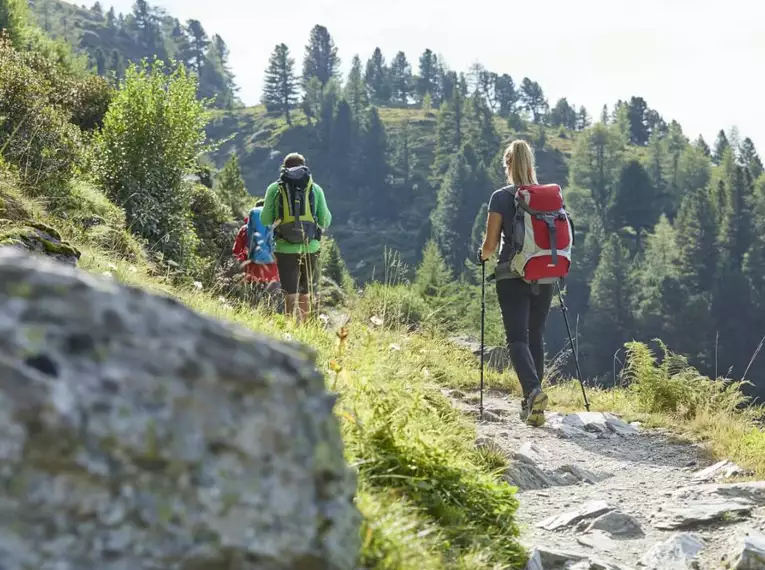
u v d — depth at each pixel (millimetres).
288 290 9258
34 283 1573
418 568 2801
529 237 6645
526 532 4379
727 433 7262
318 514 1856
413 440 4066
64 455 1511
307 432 1877
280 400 1825
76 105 18641
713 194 145375
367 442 3811
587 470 5914
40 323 1550
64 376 1531
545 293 7055
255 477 1752
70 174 11453
